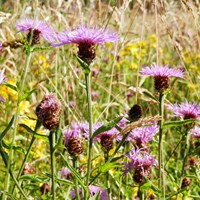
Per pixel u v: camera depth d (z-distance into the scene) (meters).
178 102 1.04
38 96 0.86
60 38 0.52
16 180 0.49
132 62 1.30
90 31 0.52
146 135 0.57
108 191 0.56
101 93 1.03
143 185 0.52
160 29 1.19
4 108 0.78
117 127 0.51
